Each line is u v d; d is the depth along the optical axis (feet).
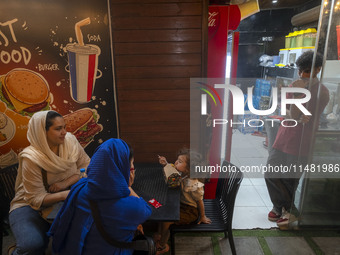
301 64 7.43
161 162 6.90
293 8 16.51
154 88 7.41
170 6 6.76
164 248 6.81
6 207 6.65
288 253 7.00
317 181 7.60
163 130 7.78
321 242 7.40
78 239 4.00
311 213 7.81
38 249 5.32
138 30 6.93
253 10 9.32
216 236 7.63
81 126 7.61
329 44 6.54
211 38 7.47
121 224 3.99
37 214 5.88
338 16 6.34
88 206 4.01
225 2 7.16
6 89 7.18
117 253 4.13
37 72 7.12
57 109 7.45
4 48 6.88
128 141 7.88
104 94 7.43
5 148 7.66
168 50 7.09
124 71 7.27
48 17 6.73
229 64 8.69
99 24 6.86
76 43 6.95
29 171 5.75
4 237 7.55
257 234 7.70
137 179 6.70
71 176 6.44
